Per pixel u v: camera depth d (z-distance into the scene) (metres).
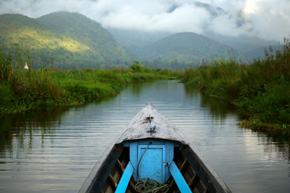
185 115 9.51
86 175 4.19
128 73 38.22
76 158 4.92
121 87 22.80
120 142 3.35
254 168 4.48
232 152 5.29
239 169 4.43
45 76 12.22
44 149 5.45
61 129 7.20
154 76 42.22
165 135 3.46
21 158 4.92
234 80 14.05
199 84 22.27
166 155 3.45
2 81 10.45
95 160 4.82
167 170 3.44
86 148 5.52
